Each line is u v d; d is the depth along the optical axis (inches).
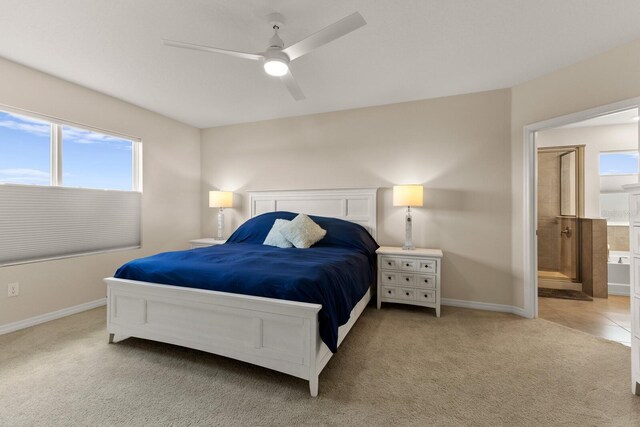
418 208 134.2
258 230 141.7
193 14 75.3
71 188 118.1
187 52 94.3
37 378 71.7
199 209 181.8
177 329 79.9
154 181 152.4
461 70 105.7
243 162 170.7
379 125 141.0
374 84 117.9
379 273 123.5
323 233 127.6
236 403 63.1
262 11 74.1
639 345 65.2
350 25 62.0
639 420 58.1
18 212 102.4
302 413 60.0
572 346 90.3
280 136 161.8
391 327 104.8
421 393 66.7
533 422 57.7
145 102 137.9
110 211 132.8
